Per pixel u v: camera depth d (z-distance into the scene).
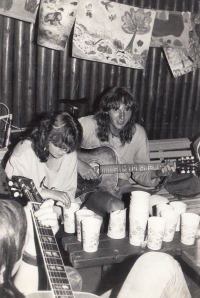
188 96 4.24
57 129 2.12
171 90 4.16
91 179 2.88
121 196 2.91
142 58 3.59
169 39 3.75
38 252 1.52
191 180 3.26
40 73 3.58
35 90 3.62
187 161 2.90
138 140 3.00
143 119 4.16
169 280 1.44
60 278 1.33
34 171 2.26
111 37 3.45
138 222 1.91
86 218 1.89
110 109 2.78
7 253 1.36
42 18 3.10
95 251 1.86
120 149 2.98
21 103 3.58
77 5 3.12
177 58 3.85
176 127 4.30
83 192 2.88
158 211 2.09
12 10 3.07
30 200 1.59
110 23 3.42
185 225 1.94
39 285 1.61
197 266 1.74
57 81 3.68
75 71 3.71
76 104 3.43
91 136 2.95
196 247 1.93
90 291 2.47
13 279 1.45
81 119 2.95
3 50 3.38
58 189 2.36
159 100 4.15
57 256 1.41
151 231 1.87
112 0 3.62
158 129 4.24
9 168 2.22
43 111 3.68
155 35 3.72
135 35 3.51
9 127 3.31
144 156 3.03
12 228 1.38
